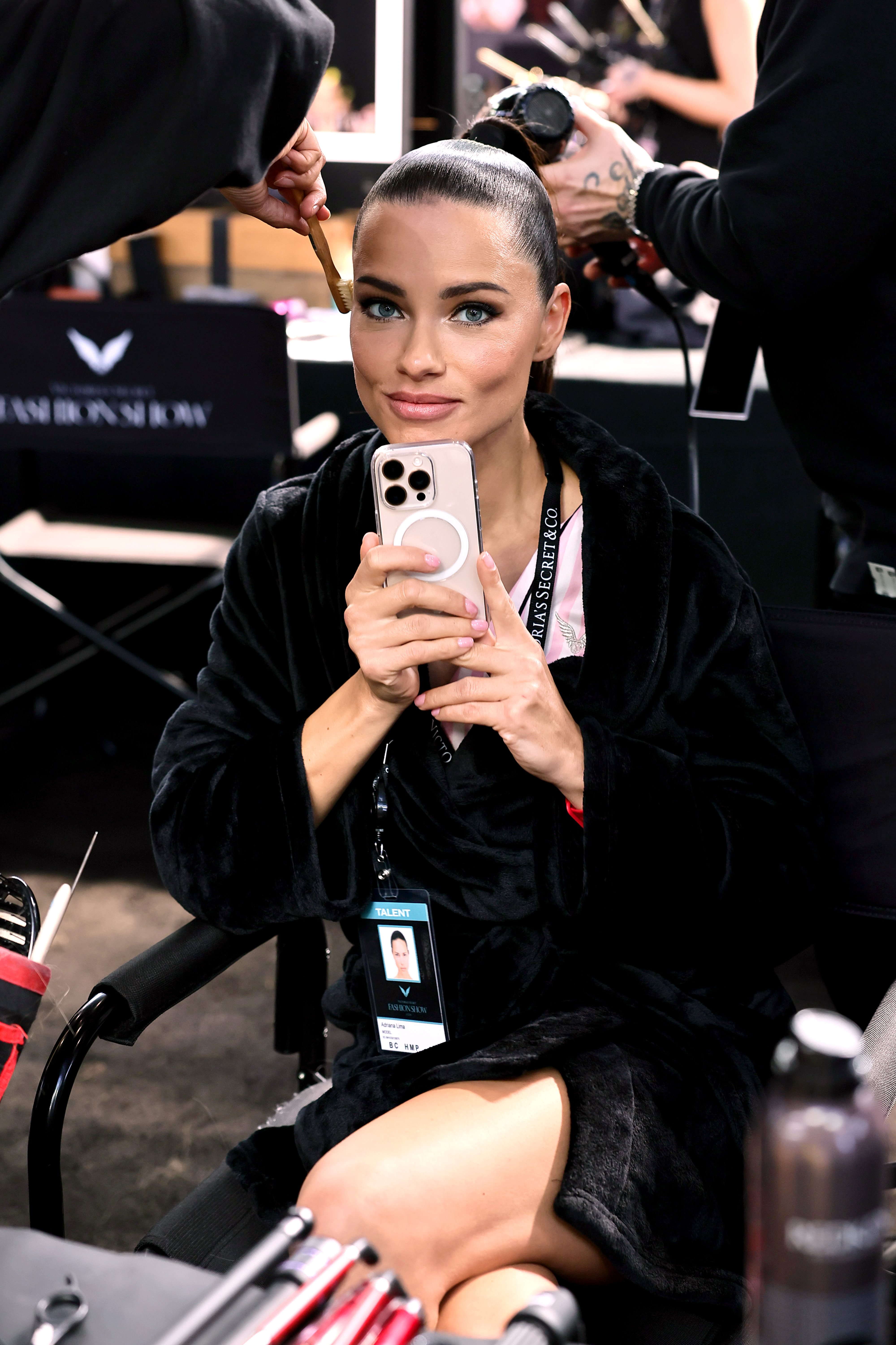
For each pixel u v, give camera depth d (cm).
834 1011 220
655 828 109
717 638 116
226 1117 197
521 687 105
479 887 112
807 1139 50
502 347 105
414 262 102
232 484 327
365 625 104
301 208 126
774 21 137
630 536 113
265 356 257
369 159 253
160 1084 204
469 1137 95
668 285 325
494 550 116
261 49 91
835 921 129
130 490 331
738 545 280
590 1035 106
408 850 114
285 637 121
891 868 123
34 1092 199
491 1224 94
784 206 133
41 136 88
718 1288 99
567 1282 102
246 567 123
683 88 339
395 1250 90
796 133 131
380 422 110
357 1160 93
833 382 144
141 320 258
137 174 89
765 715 118
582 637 115
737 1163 105
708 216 143
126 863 264
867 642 123
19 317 261
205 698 124
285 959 136
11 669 345
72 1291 66
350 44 260
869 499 146
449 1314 92
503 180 104
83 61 86
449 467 101
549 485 117
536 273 106
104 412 266
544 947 112
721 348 164
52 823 279
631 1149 99
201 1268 101
